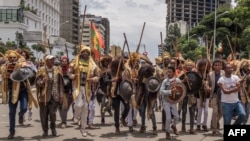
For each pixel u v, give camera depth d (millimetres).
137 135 11117
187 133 11484
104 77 12859
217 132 11297
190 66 11625
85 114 10367
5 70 10242
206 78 11789
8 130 11922
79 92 10195
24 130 11789
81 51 10320
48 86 10422
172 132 11625
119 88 11023
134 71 11953
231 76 9594
